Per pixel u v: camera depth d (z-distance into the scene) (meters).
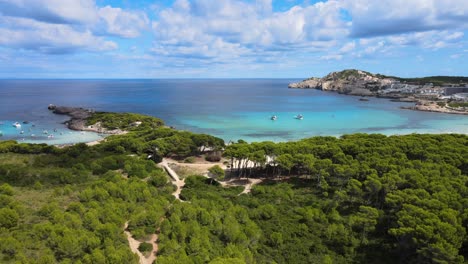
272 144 78.00
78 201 49.84
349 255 41.50
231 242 41.06
